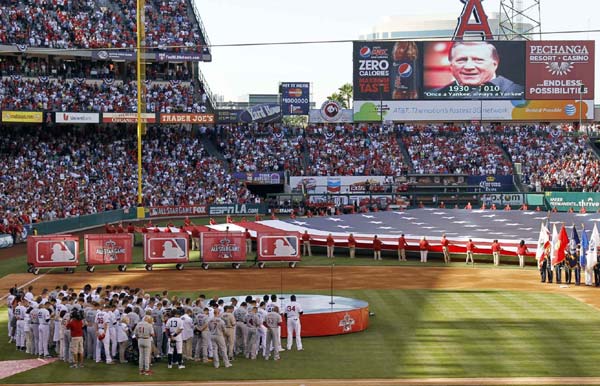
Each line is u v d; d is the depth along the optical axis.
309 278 60.19
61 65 112.75
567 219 82.69
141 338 34.62
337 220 85.88
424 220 84.75
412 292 53.78
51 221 86.25
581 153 120.06
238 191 110.81
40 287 56.19
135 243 80.56
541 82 124.25
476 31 130.00
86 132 111.88
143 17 112.38
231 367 35.62
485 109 124.50
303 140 121.38
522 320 44.22
